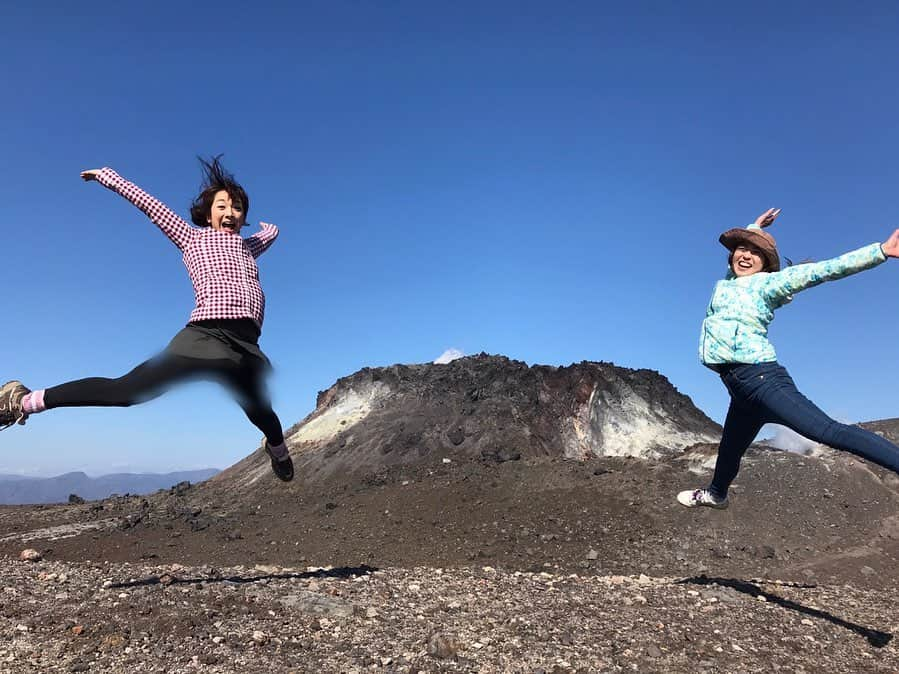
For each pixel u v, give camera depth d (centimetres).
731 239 533
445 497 1817
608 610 607
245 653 449
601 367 2994
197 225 549
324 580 662
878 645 582
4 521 2188
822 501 1584
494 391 2723
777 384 483
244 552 1620
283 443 573
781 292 494
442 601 614
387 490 1988
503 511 1686
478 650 490
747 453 1819
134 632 468
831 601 739
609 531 1522
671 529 1502
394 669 446
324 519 1828
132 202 509
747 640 555
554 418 2680
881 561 1343
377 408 2781
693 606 638
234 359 483
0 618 477
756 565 1334
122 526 1950
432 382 2862
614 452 2625
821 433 454
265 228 579
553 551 1452
